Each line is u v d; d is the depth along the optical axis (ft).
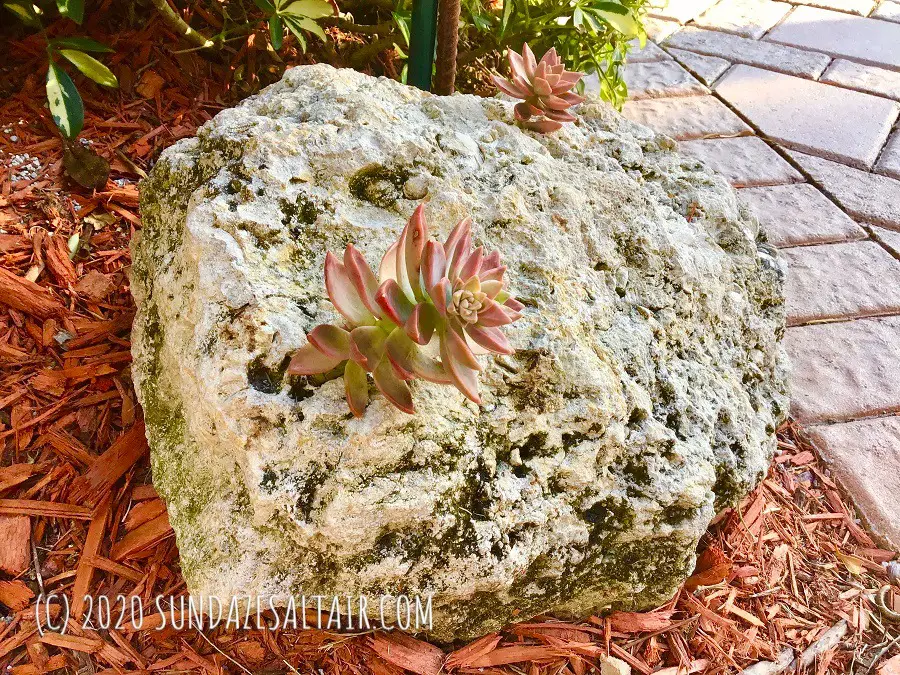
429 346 1.12
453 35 1.92
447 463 1.13
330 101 1.44
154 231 1.44
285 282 1.19
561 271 1.35
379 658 1.27
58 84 1.74
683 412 1.39
